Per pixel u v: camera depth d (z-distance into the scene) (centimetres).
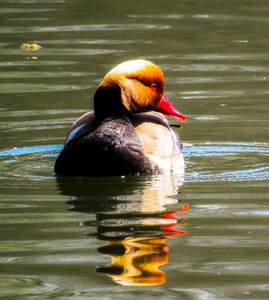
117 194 1205
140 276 927
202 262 962
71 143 1309
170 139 1342
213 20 2214
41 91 1703
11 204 1167
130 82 1330
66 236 1045
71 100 1647
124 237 1038
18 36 2080
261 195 1190
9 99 1656
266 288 894
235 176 1280
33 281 922
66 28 2145
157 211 1130
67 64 1873
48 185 1251
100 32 2114
